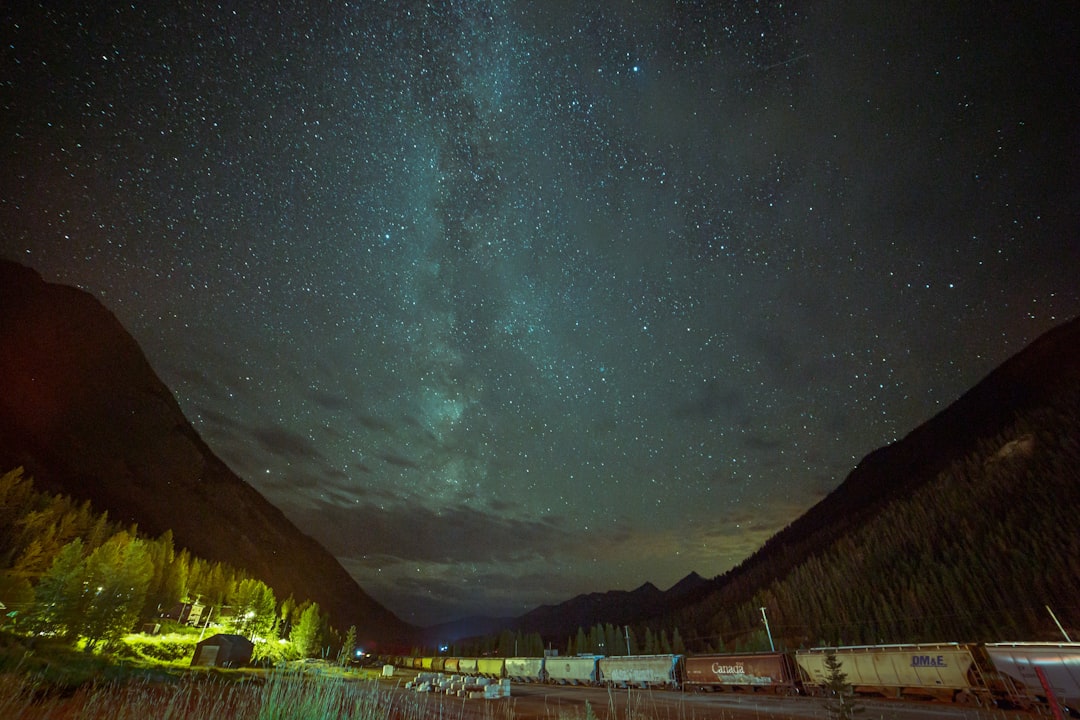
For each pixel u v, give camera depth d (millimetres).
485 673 65188
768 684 31172
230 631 89125
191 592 102688
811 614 87375
